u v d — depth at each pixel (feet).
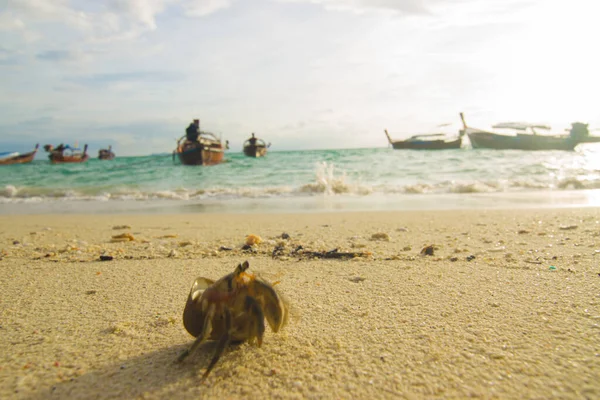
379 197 35.19
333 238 16.31
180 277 10.87
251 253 13.61
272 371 5.80
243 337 5.88
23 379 5.71
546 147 116.06
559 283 9.36
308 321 7.61
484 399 5.06
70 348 6.68
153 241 16.78
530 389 5.22
